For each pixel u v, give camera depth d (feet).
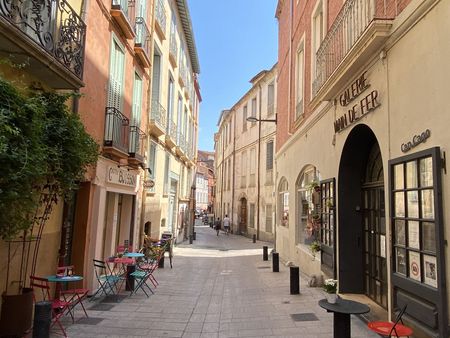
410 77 16.06
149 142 47.03
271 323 21.65
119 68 33.91
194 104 100.58
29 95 17.30
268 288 32.19
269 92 88.79
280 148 56.49
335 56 26.09
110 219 34.24
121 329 20.56
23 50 16.75
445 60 13.43
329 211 28.73
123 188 35.53
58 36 21.25
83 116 26.20
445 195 13.37
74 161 18.47
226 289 32.68
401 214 16.78
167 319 22.86
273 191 84.23
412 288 15.29
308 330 20.04
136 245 41.11
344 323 15.44
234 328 20.97
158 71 51.08
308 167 38.47
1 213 13.64
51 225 23.36
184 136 80.74
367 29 18.24
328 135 29.14
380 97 19.12
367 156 25.41
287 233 48.83
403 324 16.02
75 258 27.22
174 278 37.76
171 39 59.41
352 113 23.15
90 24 27.04
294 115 44.93
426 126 14.69
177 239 77.41
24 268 20.22
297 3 44.68
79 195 27.71
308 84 37.37
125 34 34.50
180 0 62.54
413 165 15.72
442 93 13.60
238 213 111.65
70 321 21.67
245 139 107.34
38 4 18.34
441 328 13.16
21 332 17.42
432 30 14.33
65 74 20.18
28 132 13.58
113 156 32.09
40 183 17.52
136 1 39.19
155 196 52.16
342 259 25.94
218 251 66.74
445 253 13.30
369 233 25.02
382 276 22.59
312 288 31.19
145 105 43.60
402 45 16.81
